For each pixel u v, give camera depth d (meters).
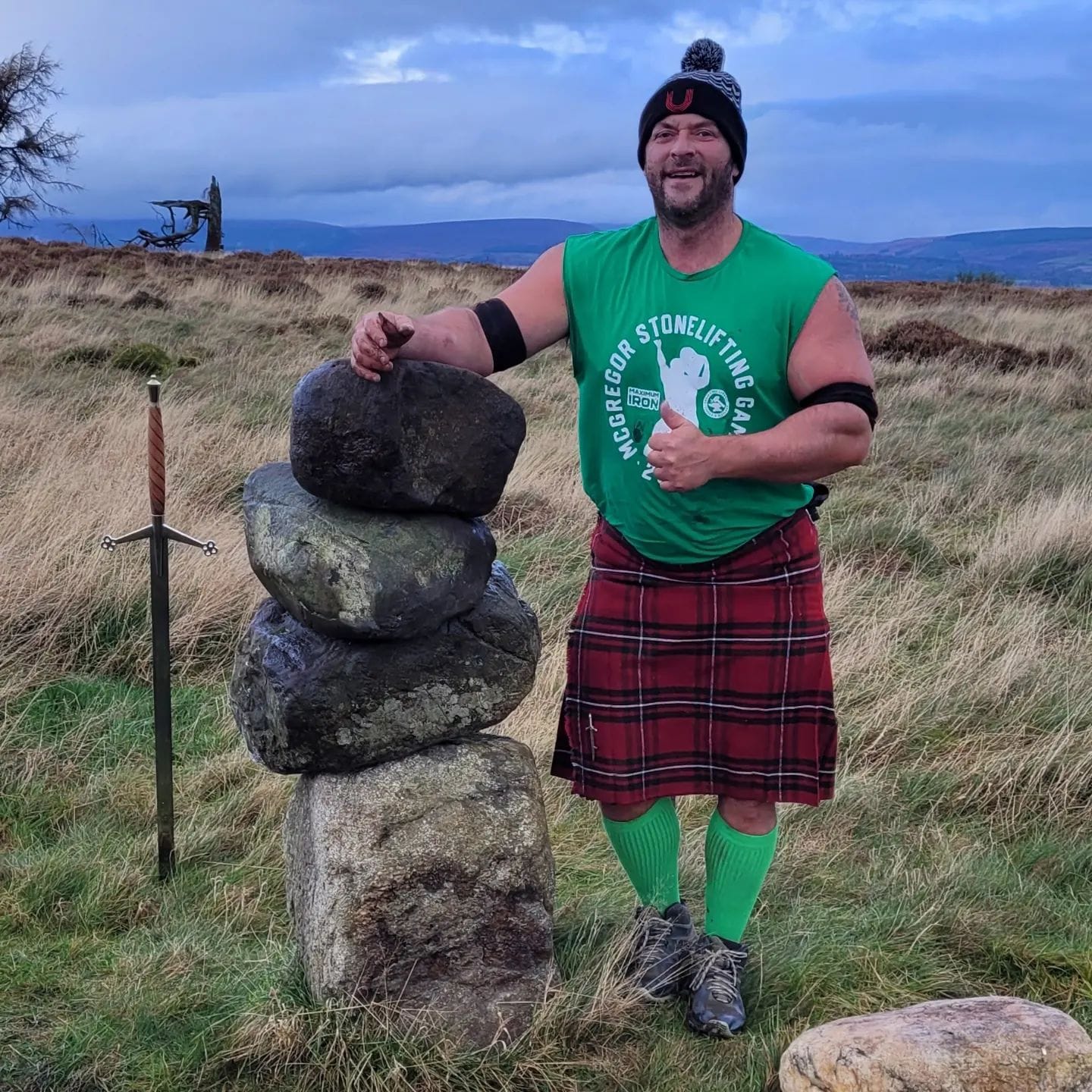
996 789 3.72
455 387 2.25
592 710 2.51
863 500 7.32
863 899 3.08
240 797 3.48
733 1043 2.47
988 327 17.03
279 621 2.52
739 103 2.23
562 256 2.44
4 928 2.85
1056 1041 2.06
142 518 5.38
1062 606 5.53
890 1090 2.00
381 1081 2.27
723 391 2.29
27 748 3.76
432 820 2.36
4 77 36.09
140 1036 2.45
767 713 2.45
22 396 8.55
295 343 12.59
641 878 2.70
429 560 2.28
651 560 2.45
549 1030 2.40
